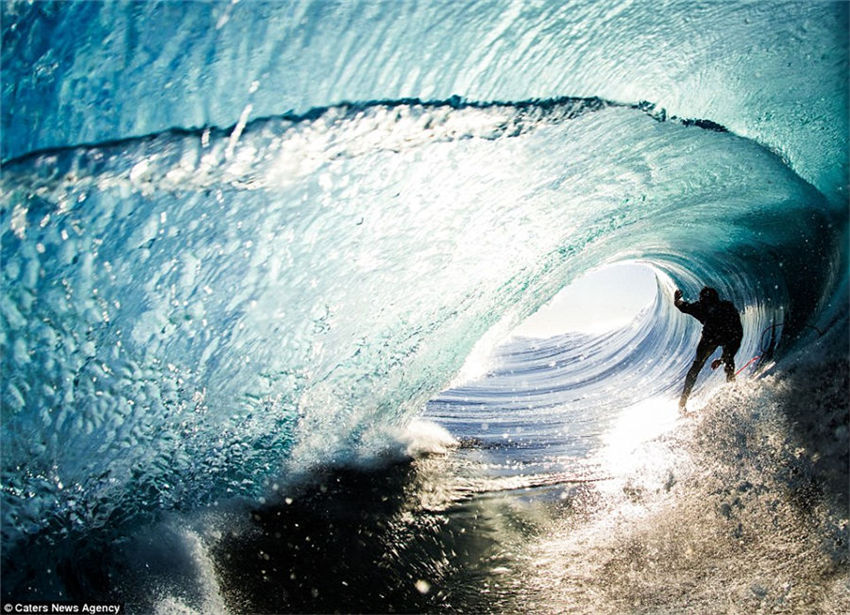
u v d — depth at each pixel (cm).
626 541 333
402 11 311
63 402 315
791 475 366
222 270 334
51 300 302
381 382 425
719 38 400
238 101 305
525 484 412
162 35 285
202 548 321
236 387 360
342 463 407
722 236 610
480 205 391
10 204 283
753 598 278
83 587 297
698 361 551
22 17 272
